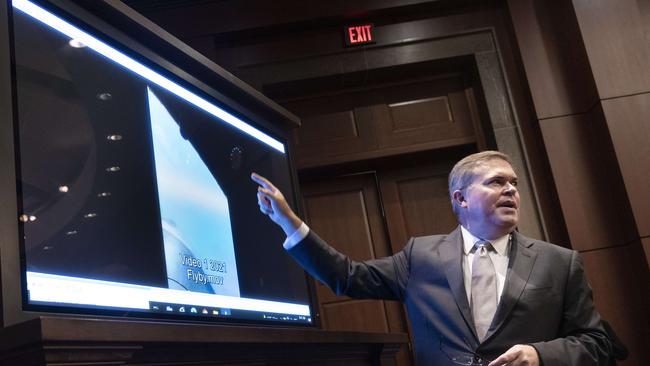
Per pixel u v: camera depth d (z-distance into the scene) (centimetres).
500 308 175
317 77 415
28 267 111
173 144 167
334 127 426
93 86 143
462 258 191
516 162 397
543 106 396
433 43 419
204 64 188
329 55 418
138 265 139
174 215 158
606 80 383
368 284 200
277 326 187
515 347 160
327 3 415
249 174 203
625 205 367
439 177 432
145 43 169
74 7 144
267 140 221
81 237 126
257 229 198
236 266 179
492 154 197
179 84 178
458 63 425
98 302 124
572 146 389
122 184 143
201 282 160
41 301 111
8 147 114
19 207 113
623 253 371
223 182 187
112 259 132
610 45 389
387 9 415
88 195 132
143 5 409
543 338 174
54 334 84
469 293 185
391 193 429
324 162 418
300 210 228
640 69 385
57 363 86
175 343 113
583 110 395
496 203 186
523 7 414
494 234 189
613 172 376
